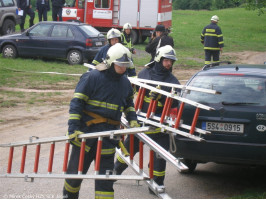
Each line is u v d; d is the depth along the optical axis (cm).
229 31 4247
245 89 671
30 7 2655
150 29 2911
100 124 516
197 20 5191
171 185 705
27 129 1022
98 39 2031
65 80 1661
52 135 972
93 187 683
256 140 639
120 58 502
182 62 2388
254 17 5756
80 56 1981
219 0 7262
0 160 799
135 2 2898
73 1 2920
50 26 2023
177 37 3600
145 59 2375
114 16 2923
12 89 1459
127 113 549
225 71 722
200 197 650
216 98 668
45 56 2020
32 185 678
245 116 644
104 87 512
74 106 505
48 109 1231
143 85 580
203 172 782
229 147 644
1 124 1059
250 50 3039
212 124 656
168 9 3056
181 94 690
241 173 780
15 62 1964
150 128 448
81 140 505
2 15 2503
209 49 1841
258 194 646
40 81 1609
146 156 857
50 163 509
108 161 517
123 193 654
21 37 2036
